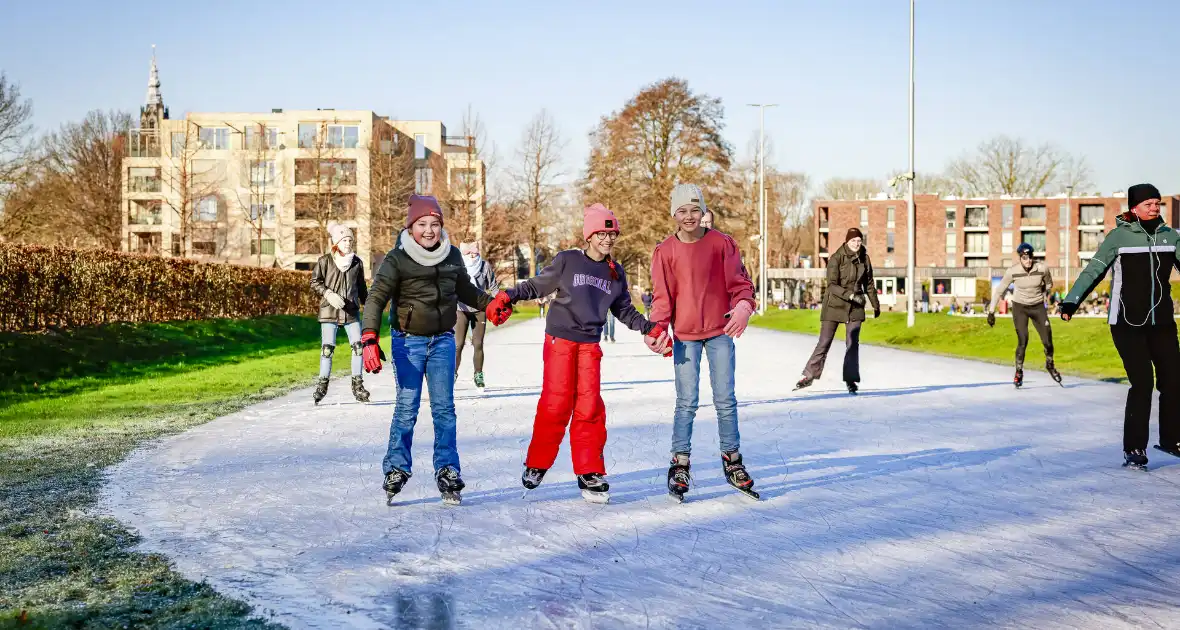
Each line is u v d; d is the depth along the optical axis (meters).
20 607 3.15
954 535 4.26
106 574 3.59
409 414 5.00
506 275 66.19
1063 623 3.08
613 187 53.44
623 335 28.98
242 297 24.53
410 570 3.72
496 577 3.63
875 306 10.62
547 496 5.20
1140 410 5.93
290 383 12.22
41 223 36.03
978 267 86.81
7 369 11.09
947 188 97.00
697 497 5.15
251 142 73.69
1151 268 5.93
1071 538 4.20
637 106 52.91
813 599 3.35
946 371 14.02
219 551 3.97
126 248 70.06
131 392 10.78
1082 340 16.81
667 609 3.24
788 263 95.56
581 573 3.69
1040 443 6.95
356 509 4.84
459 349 10.91
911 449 6.69
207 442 7.06
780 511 4.78
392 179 60.69
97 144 67.75
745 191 64.56
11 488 5.25
